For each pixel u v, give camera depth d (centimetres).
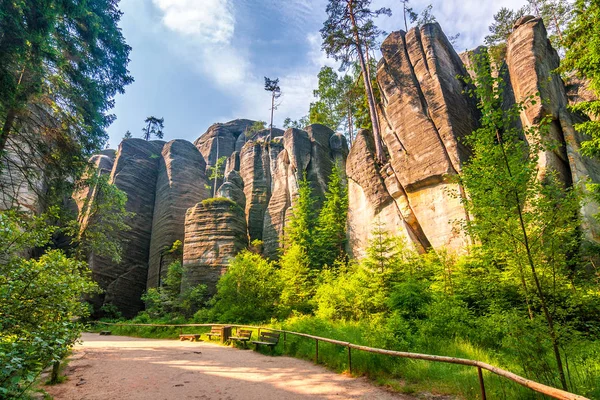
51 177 1397
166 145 5788
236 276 2595
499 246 629
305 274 2711
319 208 3941
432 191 2334
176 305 3181
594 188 1052
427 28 2842
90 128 1455
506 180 591
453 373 680
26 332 463
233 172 5044
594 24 1227
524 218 593
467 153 2295
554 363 593
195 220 3831
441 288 1506
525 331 570
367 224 2898
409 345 938
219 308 2558
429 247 2275
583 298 633
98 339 1888
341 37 3212
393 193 2605
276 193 4356
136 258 4644
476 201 648
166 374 831
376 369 789
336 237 3294
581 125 1205
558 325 542
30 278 538
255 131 6594
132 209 4938
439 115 2442
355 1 3228
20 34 975
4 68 980
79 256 2634
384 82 3027
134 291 4378
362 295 1764
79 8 1170
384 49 3116
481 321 990
